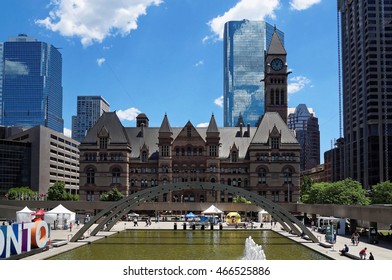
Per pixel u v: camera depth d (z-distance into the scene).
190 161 147.38
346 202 120.62
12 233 47.41
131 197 76.75
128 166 147.25
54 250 56.84
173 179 146.88
